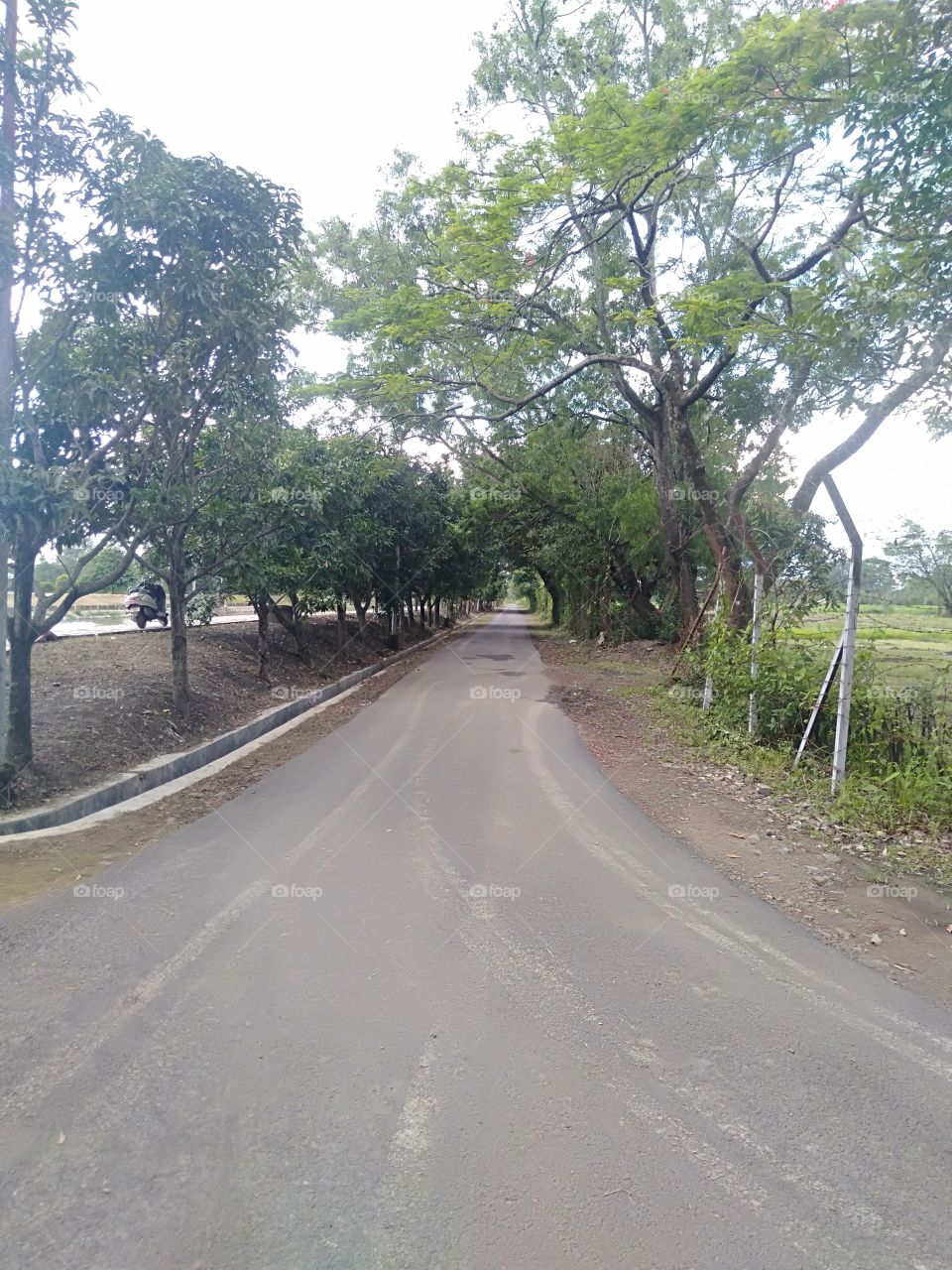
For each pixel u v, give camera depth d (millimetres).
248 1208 2477
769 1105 3018
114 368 7098
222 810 6859
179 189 6961
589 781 7941
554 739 10125
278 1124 2859
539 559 29500
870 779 7254
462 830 6266
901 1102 3055
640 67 16109
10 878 5152
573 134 9766
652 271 15438
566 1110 2959
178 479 8680
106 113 6695
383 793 7414
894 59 6043
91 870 5324
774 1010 3707
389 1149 2740
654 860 5695
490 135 12852
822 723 8664
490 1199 2527
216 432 9625
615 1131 2854
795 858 5848
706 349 13508
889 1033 3539
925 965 4211
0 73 6363
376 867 5422
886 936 4570
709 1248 2354
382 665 20984
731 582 12875
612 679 17469
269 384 8367
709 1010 3689
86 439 7332
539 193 10703
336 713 12750
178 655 10164
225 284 7320
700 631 14203
